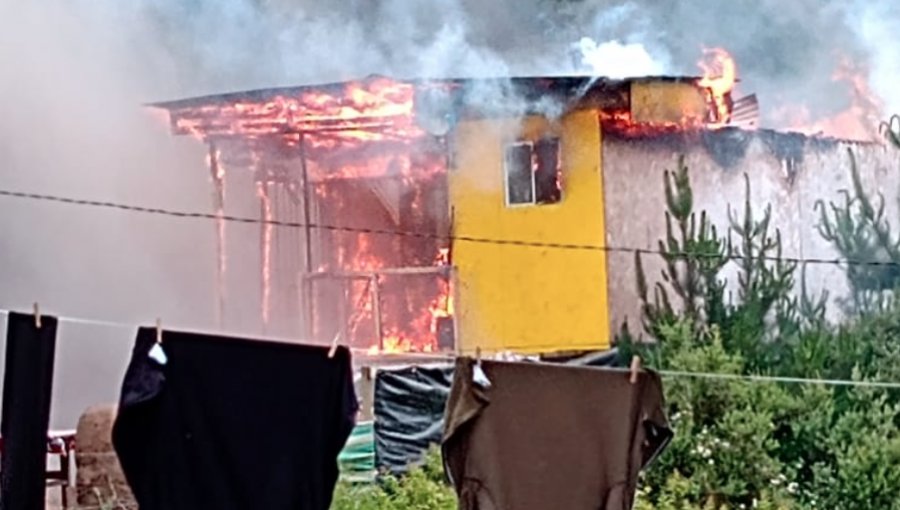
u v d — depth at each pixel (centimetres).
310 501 728
